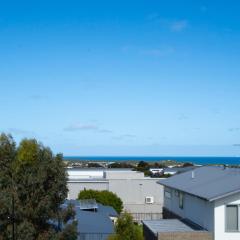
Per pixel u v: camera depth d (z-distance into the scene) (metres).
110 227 31.09
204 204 30.98
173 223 34.34
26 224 22.42
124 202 58.25
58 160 24.08
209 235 28.98
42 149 24.14
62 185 23.92
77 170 85.94
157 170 95.62
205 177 37.78
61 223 25.66
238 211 28.86
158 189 58.97
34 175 23.22
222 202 28.84
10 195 22.42
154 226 33.03
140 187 58.75
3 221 22.59
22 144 23.67
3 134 24.16
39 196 23.20
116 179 58.47
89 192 50.00
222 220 28.81
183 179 40.88
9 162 23.78
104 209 41.06
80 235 29.25
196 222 33.03
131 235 25.42
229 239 28.80
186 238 29.06
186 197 36.00
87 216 34.50
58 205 24.17
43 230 23.58
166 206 45.09
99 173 77.50
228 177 34.16
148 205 58.16
